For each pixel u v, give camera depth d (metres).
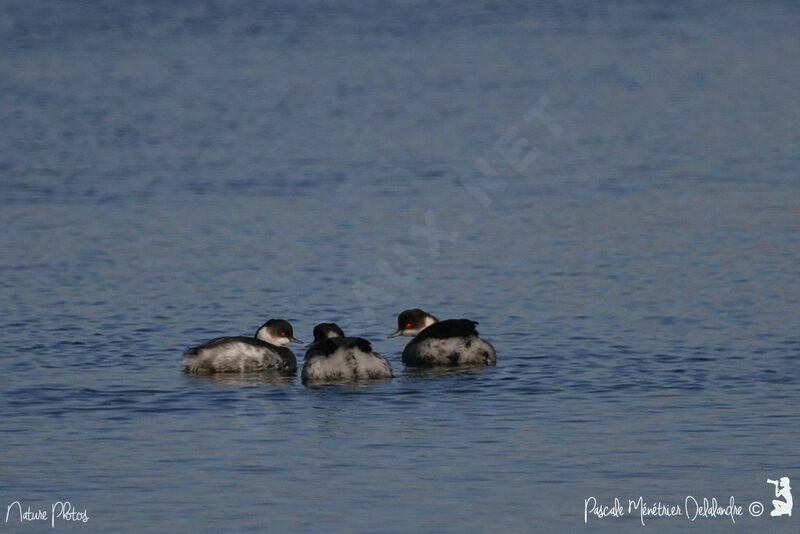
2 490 17.11
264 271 31.94
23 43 84.44
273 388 21.91
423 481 17.30
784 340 24.95
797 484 17.12
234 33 88.44
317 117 59.41
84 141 53.50
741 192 41.00
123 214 39.06
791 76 67.06
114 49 82.00
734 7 96.38
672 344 24.78
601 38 83.25
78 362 23.72
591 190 42.16
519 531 15.76
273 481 17.34
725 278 30.45
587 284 30.27
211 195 42.19
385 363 22.48
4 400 21.08
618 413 20.20
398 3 101.25
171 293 29.72
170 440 19.05
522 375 22.64
